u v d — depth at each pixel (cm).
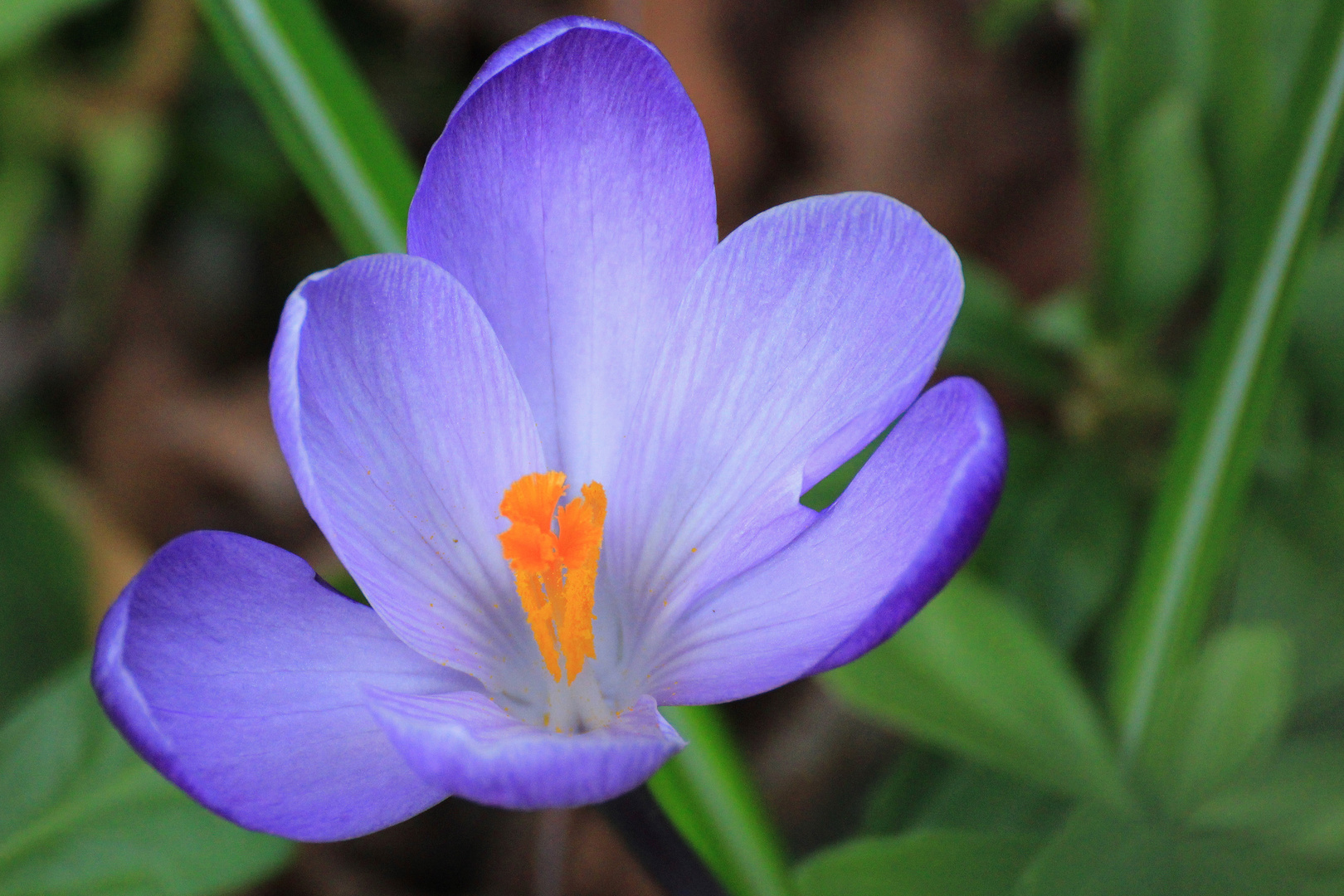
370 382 28
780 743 38
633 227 29
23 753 31
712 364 29
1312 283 34
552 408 29
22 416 43
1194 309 38
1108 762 31
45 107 42
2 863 30
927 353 28
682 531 29
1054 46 44
